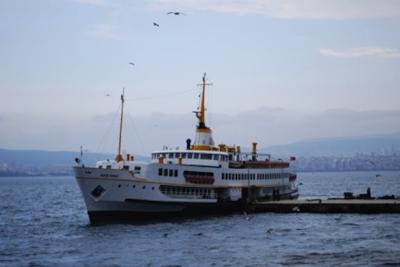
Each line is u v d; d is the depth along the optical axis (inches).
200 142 4261.8
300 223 3599.9
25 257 2630.4
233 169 4035.4
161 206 3617.1
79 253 2689.5
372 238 2992.1
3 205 6117.1
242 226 3457.2
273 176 4714.6
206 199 3796.8
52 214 4817.9
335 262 2396.7
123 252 2672.2
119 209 3464.6
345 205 4131.4
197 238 3019.2
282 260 2450.8
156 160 3964.1
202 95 4320.9
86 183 3361.2
